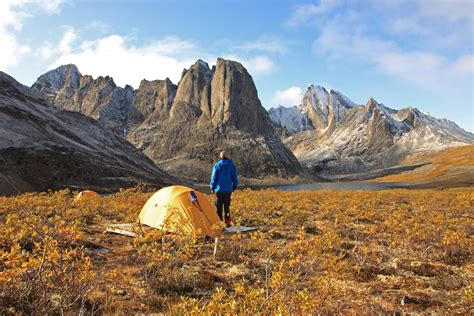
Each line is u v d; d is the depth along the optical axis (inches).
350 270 211.3
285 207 538.3
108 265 209.2
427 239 299.0
